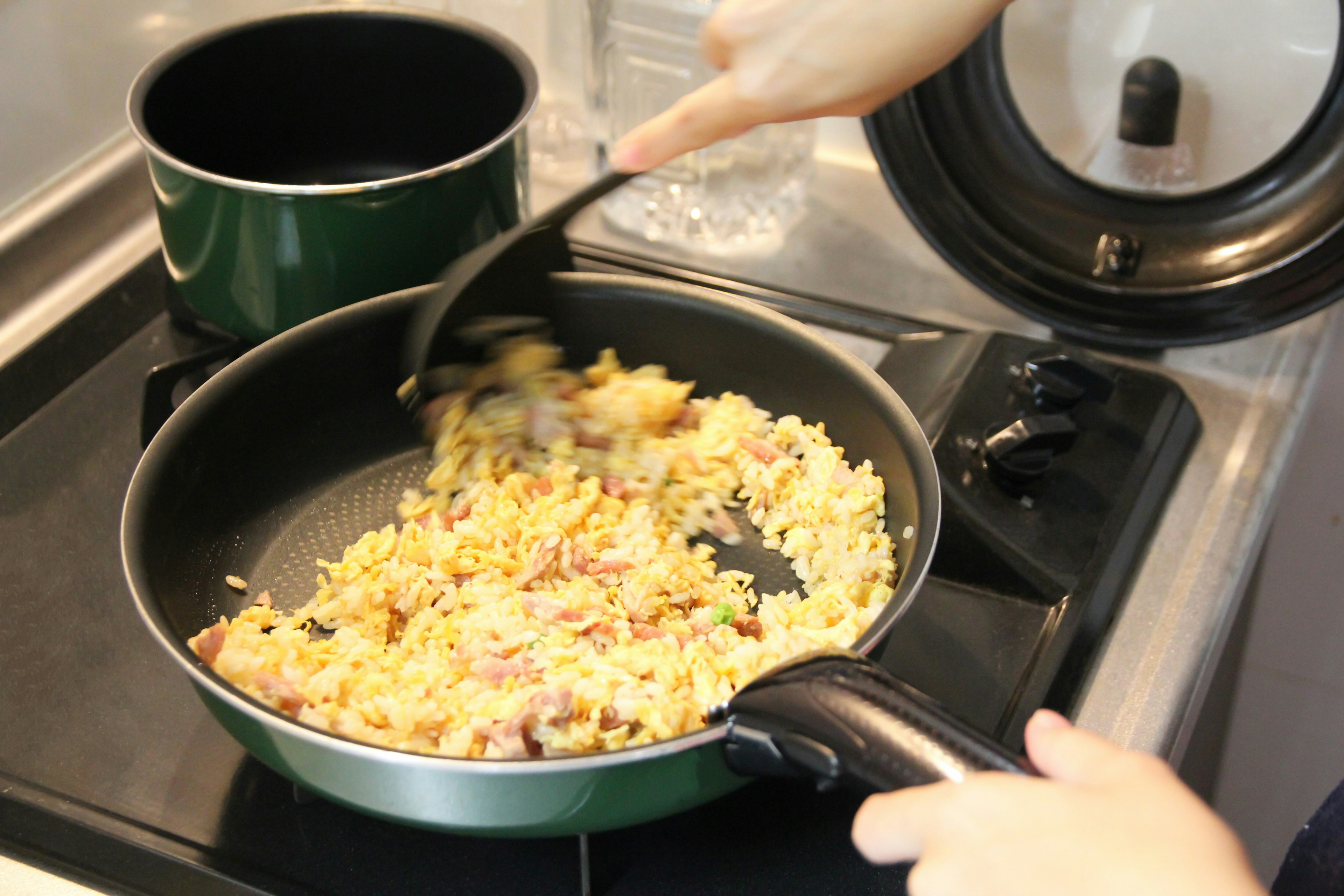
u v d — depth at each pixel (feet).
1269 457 3.15
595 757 2.36
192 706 2.77
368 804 2.46
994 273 3.39
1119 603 2.91
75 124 3.46
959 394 3.12
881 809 2.15
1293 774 4.22
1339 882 2.90
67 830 2.64
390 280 3.05
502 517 3.00
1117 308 3.33
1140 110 3.24
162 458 2.75
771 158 3.73
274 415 2.98
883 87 2.64
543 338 3.07
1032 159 3.36
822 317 3.36
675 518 3.10
